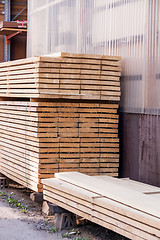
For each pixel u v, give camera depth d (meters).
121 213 5.08
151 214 4.78
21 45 18.48
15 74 8.45
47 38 11.60
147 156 7.43
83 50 9.66
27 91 7.76
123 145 8.20
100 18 8.98
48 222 6.80
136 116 7.77
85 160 7.60
